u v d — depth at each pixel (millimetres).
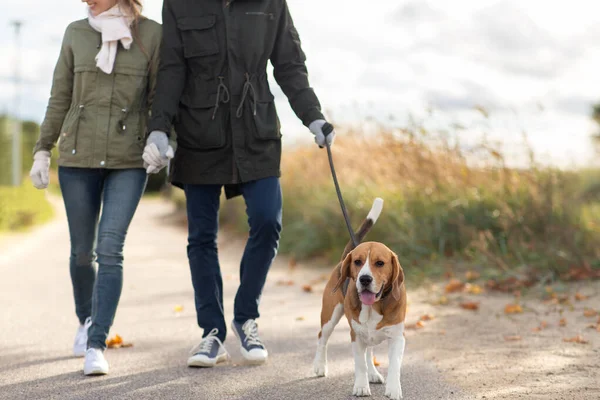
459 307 7824
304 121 5383
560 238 9422
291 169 15617
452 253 10555
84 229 5344
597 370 5039
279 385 4730
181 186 5504
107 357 5609
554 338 6184
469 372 5043
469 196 11164
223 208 19812
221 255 14297
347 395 4480
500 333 6453
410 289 9016
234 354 5742
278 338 6312
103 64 5156
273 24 5324
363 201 12055
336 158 13594
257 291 5398
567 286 8406
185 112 5246
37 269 11695
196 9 5184
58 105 5352
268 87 5363
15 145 40812
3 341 6160
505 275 8938
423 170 11719
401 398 4301
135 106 5309
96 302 5156
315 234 12430
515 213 10234
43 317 7312
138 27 5312
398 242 10773
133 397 4461
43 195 34062
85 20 5332
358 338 4426
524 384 4684
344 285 4680
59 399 4422
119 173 5289
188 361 5223
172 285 9844
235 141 5168
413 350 5805
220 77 5188
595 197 11125
